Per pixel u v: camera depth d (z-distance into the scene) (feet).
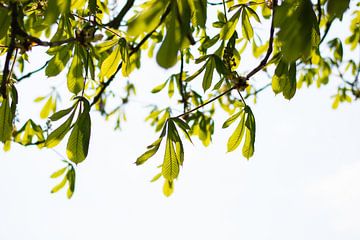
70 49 6.37
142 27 4.87
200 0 5.39
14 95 6.17
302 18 5.05
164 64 4.72
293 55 5.04
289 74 6.15
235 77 6.64
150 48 8.84
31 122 8.35
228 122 6.65
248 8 6.84
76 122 6.04
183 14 4.93
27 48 6.00
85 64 6.30
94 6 6.31
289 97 6.19
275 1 5.82
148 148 6.52
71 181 8.47
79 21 6.70
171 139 6.52
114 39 6.72
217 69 6.59
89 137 6.03
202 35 7.88
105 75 6.67
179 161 6.54
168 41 4.85
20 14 5.84
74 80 6.30
